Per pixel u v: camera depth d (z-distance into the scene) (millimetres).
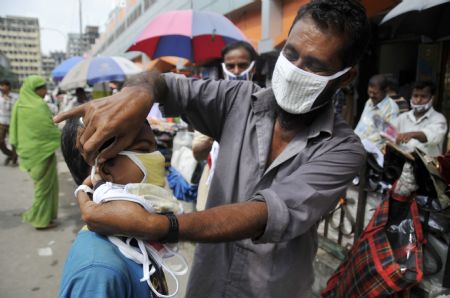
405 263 1666
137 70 6676
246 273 1231
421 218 1822
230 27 3830
